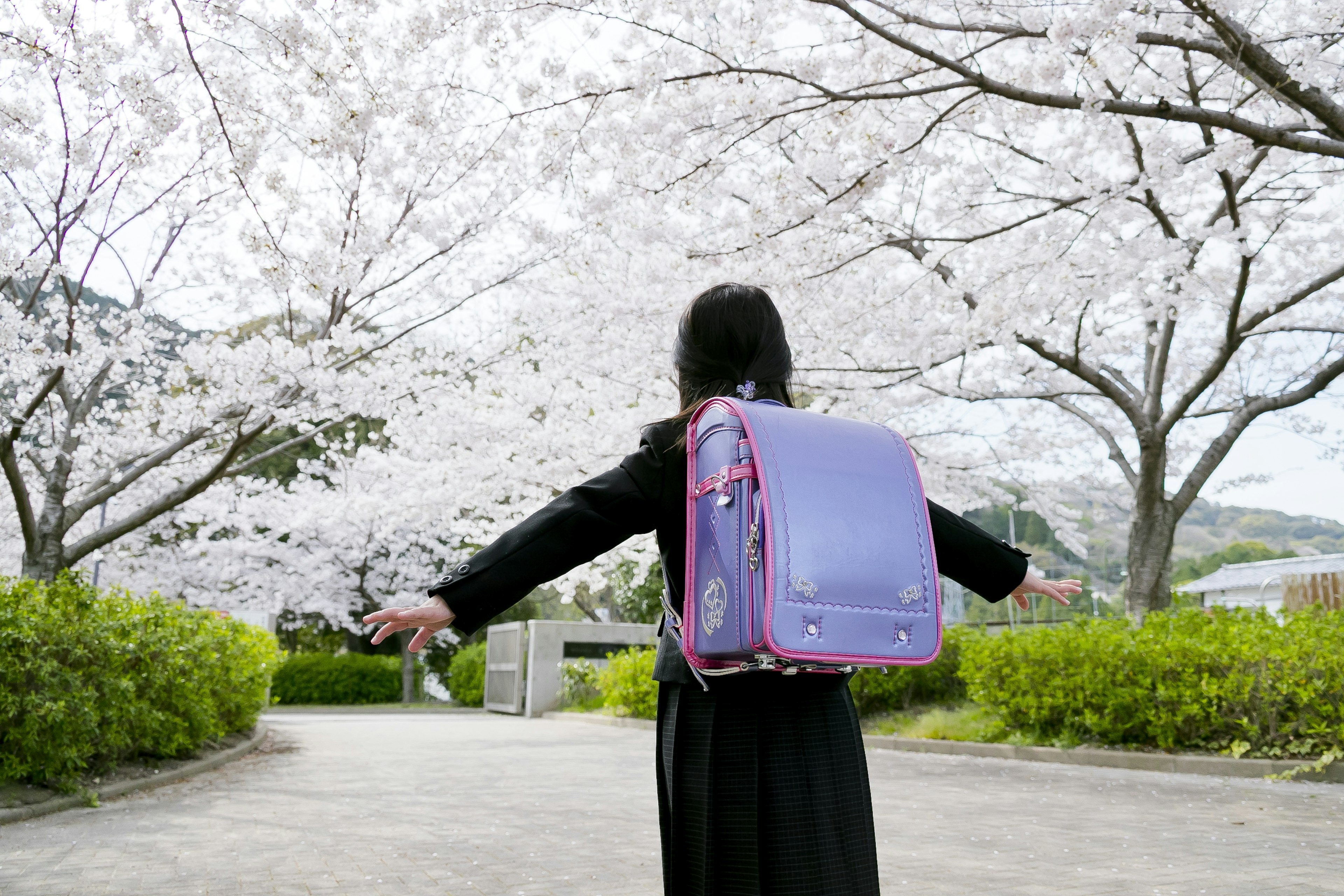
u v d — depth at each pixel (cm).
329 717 1573
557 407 1202
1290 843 394
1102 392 943
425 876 347
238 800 557
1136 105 555
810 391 993
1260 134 557
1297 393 944
